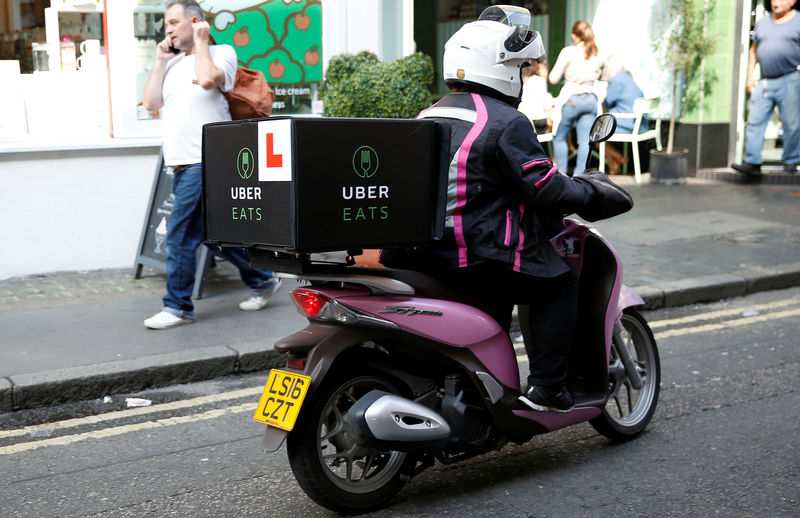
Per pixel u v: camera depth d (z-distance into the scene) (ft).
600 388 13.74
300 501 12.50
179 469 13.64
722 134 41.06
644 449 14.20
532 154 11.66
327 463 12.16
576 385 13.98
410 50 31.65
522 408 12.58
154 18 25.48
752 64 39.29
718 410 15.94
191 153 20.03
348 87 24.88
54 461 13.97
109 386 17.06
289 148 10.28
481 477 13.17
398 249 12.16
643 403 14.84
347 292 11.27
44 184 24.77
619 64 42.14
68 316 21.11
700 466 13.50
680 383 17.47
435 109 12.18
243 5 26.91
